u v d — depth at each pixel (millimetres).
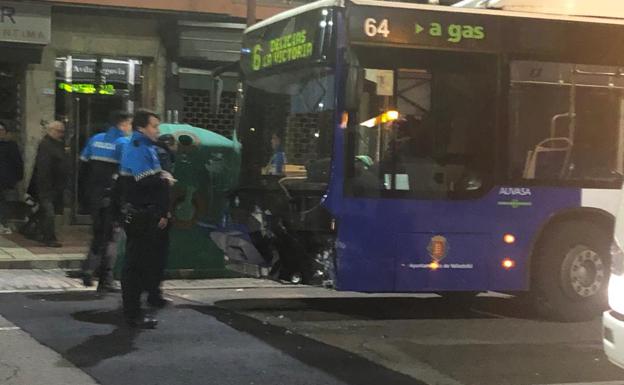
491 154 8117
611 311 5262
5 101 14500
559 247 8266
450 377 6082
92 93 15164
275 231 8227
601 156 8398
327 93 7730
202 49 15094
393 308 9188
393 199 7832
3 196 13453
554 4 8422
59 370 5992
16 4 13664
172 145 9594
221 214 9914
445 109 7980
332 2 7656
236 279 11078
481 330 7930
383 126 7785
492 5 8594
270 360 6465
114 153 9266
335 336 7473
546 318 8484
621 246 5203
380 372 6180
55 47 14727
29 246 12531
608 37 8398
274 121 8508
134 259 7453
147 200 7336
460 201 8023
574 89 8328
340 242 7699
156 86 15430
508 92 8148
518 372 6258
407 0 8953
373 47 7723
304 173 7996
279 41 8453
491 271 8125
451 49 7980
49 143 12500
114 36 15094
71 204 14953
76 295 9227
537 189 8227
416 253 7918
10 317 7879
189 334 7344
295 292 10234
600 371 6316
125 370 6031
